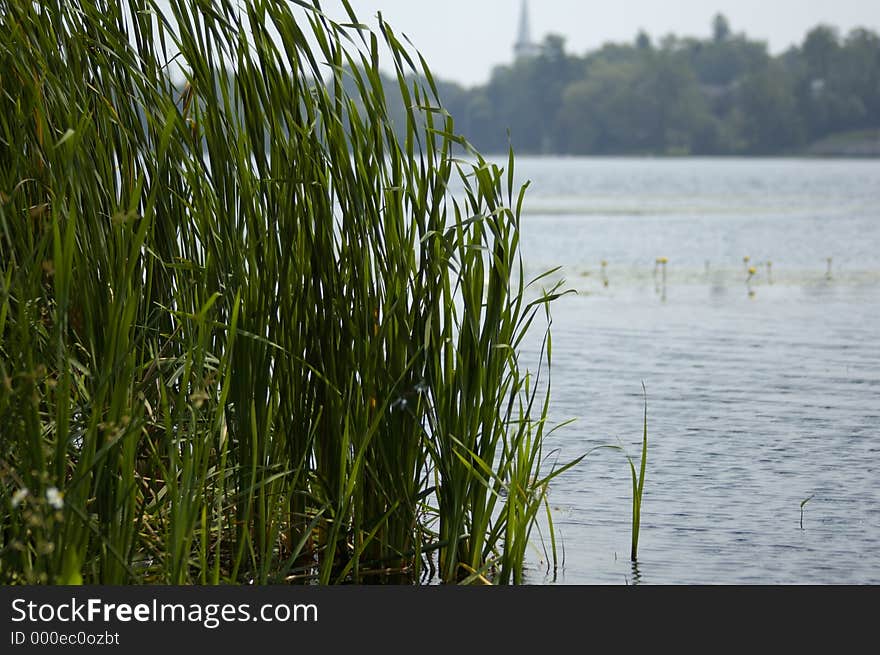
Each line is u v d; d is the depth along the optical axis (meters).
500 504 8.01
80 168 5.68
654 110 184.75
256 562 6.37
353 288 6.34
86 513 5.07
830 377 12.23
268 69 6.15
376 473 6.36
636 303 18.23
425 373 6.29
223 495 6.04
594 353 13.78
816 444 9.46
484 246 6.14
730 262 24.19
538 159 189.00
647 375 12.34
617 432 9.78
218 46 6.07
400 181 6.26
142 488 6.28
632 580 6.62
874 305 17.88
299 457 6.20
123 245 5.29
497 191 6.24
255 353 6.12
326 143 6.26
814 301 18.38
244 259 6.12
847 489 8.25
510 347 6.27
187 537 5.43
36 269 5.09
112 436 5.13
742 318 16.62
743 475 8.58
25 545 5.22
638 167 133.62
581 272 22.25
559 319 16.61
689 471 8.66
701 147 185.12
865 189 65.25
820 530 7.42
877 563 6.90
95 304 5.70
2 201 5.22
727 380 12.04
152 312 6.34
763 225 34.16
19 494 4.75
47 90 6.16
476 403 6.27
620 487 8.27
